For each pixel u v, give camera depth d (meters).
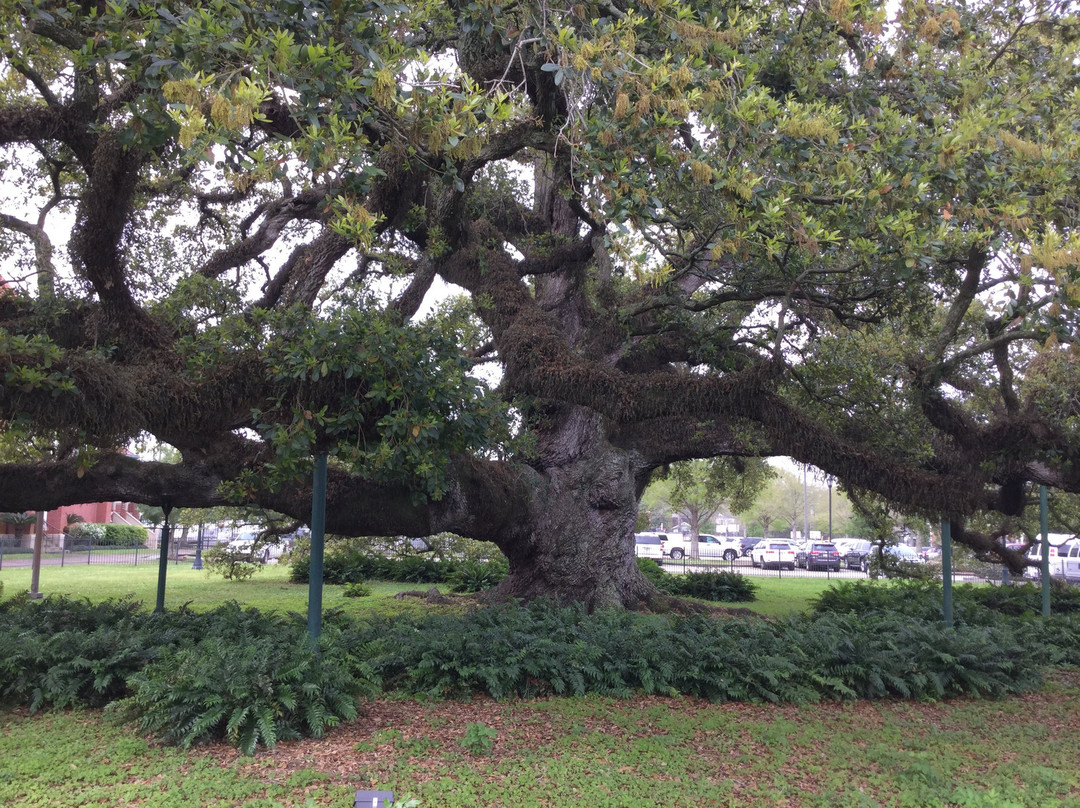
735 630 10.40
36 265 11.52
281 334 8.06
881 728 7.62
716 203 9.30
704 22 8.39
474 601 14.80
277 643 8.52
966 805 5.51
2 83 7.67
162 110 5.82
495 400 9.11
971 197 8.70
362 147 6.42
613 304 13.14
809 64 9.38
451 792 5.48
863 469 9.34
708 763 6.31
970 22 9.71
